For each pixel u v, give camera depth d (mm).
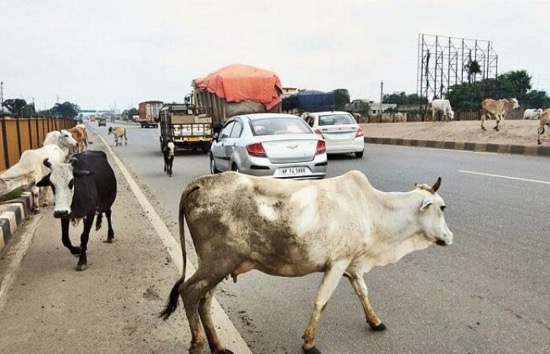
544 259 5590
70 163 5734
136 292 5012
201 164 16688
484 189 9562
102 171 6480
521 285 4910
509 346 3773
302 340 3996
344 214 3719
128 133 45062
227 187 3643
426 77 42312
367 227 3863
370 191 3982
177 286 3812
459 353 3703
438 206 4098
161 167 15938
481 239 6410
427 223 4090
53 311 4578
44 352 3834
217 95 20391
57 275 5562
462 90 46344
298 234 3574
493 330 4031
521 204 8195
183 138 19328
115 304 4723
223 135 11445
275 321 4344
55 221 8391
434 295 4777
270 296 4910
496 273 5250
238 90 20250
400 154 17297
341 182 3879
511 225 6980
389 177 11562
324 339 3994
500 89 49625
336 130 16125
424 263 5684
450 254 5926
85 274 5574
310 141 9516
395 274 5395
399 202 4043
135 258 6125
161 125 22266
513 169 12109
